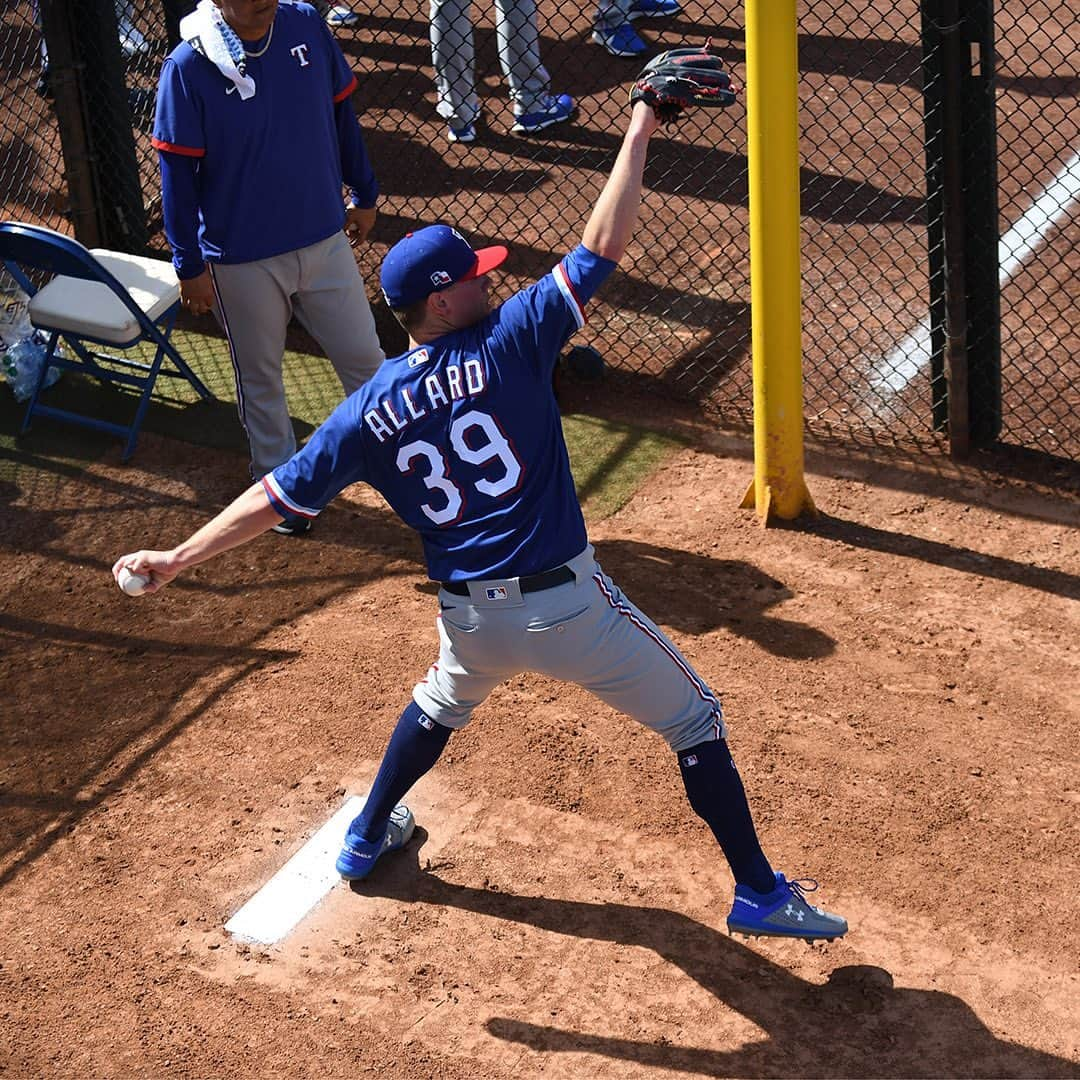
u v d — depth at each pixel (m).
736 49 9.84
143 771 4.59
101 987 3.81
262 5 4.89
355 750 4.63
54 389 6.80
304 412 6.59
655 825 4.26
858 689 4.75
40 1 7.09
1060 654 4.84
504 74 8.98
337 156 5.47
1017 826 4.17
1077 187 7.88
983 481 5.77
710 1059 3.53
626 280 7.43
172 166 5.15
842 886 4.00
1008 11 9.95
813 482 5.86
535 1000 3.72
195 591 5.49
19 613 5.40
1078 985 3.67
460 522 3.38
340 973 3.83
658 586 5.30
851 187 8.09
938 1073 3.46
